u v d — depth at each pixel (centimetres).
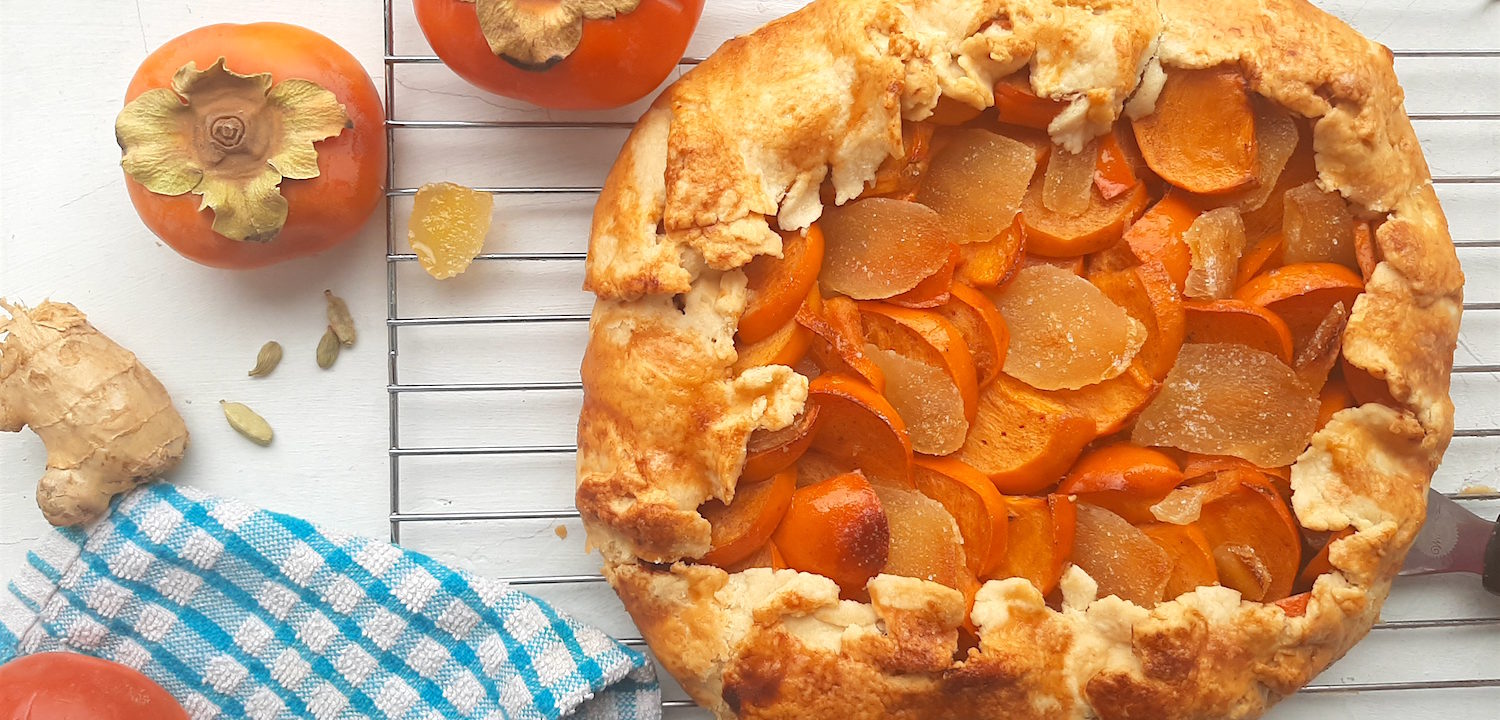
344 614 54
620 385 50
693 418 49
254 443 56
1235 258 51
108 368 53
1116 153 51
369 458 56
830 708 49
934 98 49
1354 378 50
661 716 54
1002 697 48
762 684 49
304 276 56
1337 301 50
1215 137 50
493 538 56
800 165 50
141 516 54
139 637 54
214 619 54
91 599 54
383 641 54
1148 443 50
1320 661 50
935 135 51
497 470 56
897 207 50
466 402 56
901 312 50
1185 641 49
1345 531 49
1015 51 49
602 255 51
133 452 53
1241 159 50
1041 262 51
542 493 56
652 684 54
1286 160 51
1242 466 50
